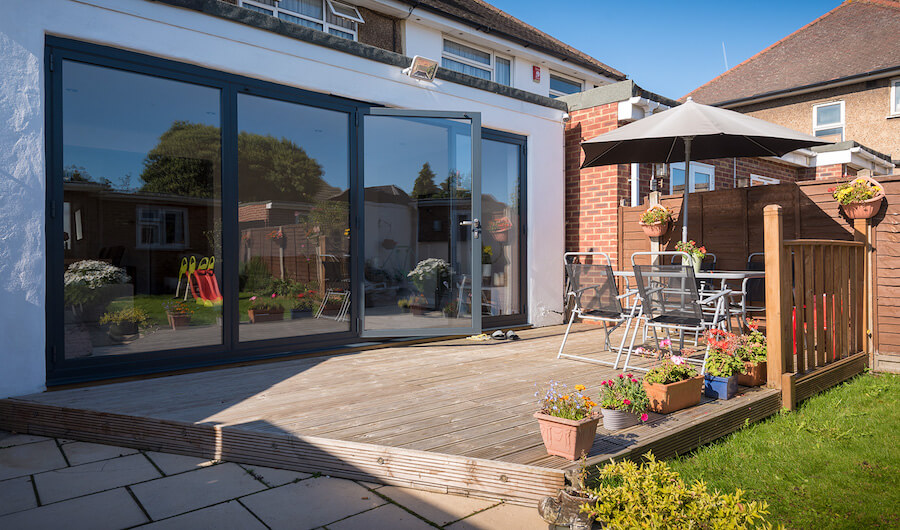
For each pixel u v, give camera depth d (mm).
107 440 3262
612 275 4594
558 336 6344
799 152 10742
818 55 17828
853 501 2469
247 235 4836
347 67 5352
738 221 6180
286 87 5031
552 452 2621
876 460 2910
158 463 2939
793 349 4117
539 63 11961
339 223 5418
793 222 5742
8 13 3668
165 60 4375
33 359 3777
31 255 3766
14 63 3693
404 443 2773
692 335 6129
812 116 17000
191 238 4551
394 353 5309
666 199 6809
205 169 4613
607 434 2957
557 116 7262
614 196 7102
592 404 2648
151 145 4359
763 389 3871
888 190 4984
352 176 5477
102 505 2410
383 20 9742
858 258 5043
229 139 4707
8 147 3666
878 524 2271
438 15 10000
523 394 3779
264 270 4934
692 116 4996
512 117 6719
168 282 4441
